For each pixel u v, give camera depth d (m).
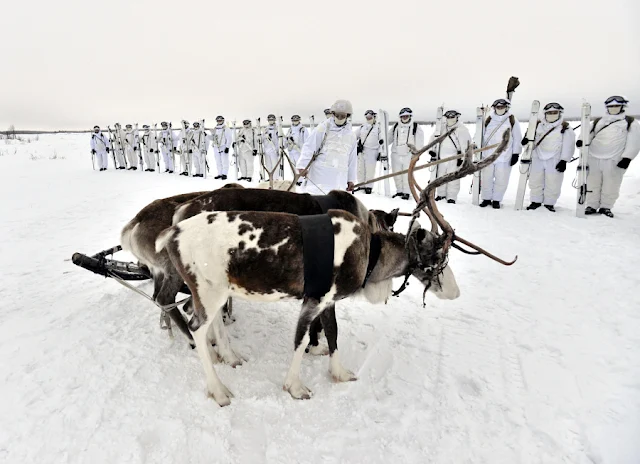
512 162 9.16
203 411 2.92
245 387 3.24
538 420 2.86
